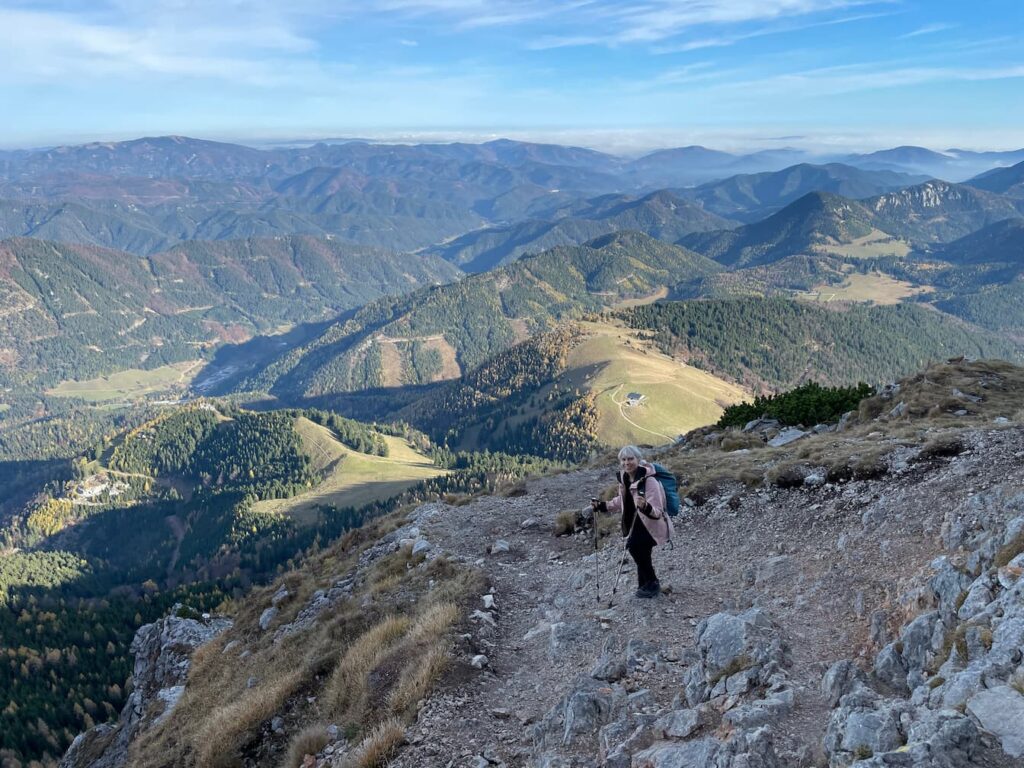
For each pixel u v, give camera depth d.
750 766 7.16
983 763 5.93
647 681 10.59
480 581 17.22
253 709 15.53
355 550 28.66
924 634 8.83
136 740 24.00
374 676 13.34
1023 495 11.52
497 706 11.34
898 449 18.41
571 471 32.50
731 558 15.66
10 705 130.12
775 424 34.00
